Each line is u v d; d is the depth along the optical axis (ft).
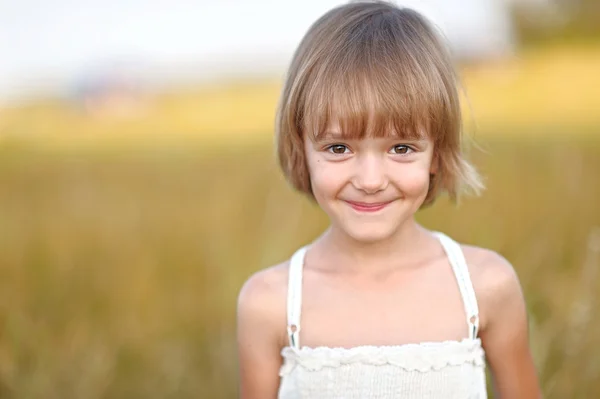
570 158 12.44
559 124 18.97
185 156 17.62
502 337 5.08
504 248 8.41
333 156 4.57
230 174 14.03
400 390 4.74
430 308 4.91
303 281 5.13
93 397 7.29
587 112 21.06
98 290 8.94
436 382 4.74
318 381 4.83
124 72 31.86
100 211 11.97
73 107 28.76
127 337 8.11
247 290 5.20
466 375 4.78
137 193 13.15
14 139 20.80
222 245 9.25
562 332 6.95
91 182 14.43
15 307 8.34
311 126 4.59
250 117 26.20
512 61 32.04
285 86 5.13
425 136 4.58
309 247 5.41
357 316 4.94
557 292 7.69
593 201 10.34
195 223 10.84
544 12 37.04
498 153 13.98
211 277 8.90
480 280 4.99
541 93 26.05
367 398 4.75
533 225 9.43
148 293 8.87
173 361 7.71
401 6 5.14
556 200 10.43
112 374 7.55
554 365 6.78
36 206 12.41
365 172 4.44
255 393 5.19
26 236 10.66
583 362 6.68
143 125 26.37
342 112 4.44
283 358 5.15
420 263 5.06
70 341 7.84
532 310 7.24
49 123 25.91
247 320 5.14
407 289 4.97
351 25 4.81
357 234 4.59
